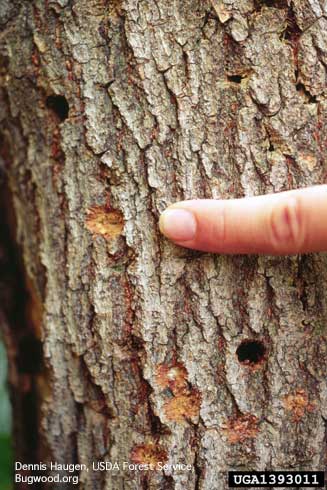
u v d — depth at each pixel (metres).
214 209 0.36
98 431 0.38
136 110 0.37
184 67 0.37
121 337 0.37
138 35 0.37
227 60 0.37
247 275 0.37
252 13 0.37
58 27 0.38
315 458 0.38
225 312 0.37
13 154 0.40
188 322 0.37
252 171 0.36
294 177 0.37
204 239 0.36
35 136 0.39
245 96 0.36
